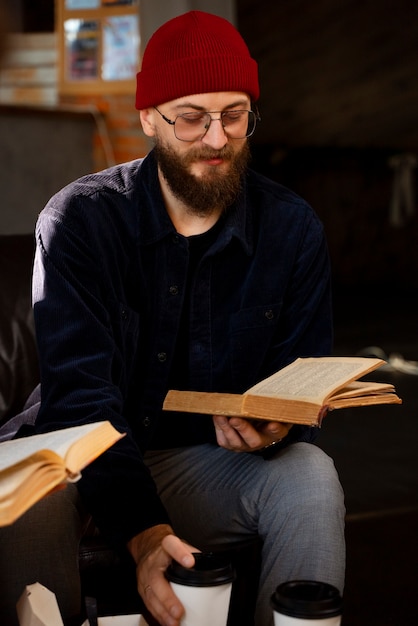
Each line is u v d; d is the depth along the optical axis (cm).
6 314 237
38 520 174
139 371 210
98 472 178
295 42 1114
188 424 213
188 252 208
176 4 486
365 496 380
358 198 1350
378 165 1332
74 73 603
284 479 190
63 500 179
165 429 213
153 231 206
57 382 188
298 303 218
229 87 194
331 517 183
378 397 172
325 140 1325
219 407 167
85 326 192
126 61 597
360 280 1357
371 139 1308
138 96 207
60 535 175
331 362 188
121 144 595
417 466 426
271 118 1283
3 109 525
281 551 183
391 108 1233
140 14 492
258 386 178
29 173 541
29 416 206
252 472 198
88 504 177
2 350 234
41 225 201
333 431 491
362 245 1354
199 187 197
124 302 206
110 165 582
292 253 216
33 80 649
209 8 490
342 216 1358
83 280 197
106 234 204
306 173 1364
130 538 175
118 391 191
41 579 174
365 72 1162
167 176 201
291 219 218
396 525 349
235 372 212
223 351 213
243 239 210
